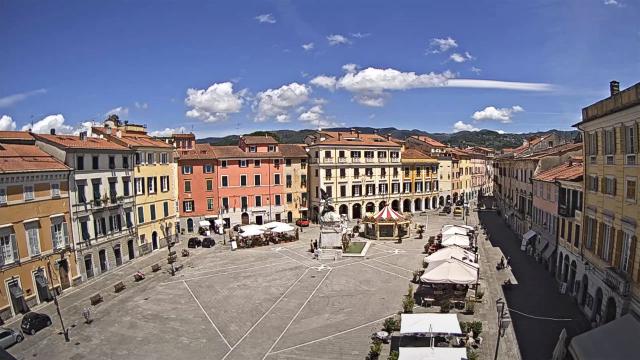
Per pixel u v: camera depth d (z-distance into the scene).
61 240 43.44
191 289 42.72
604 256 29.83
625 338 21.16
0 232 36.31
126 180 55.19
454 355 22.53
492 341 28.78
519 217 66.31
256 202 81.81
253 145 82.12
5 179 36.94
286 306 37.09
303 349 28.75
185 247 64.69
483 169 142.25
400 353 22.95
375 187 90.62
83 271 46.25
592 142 32.41
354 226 78.06
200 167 76.94
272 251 59.62
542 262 49.62
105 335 31.92
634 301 24.59
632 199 25.55
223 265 52.44
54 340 31.31
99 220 49.38
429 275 35.38
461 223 82.94
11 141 44.00
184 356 28.25
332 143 83.81
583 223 33.75
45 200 41.38
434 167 102.56
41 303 39.75
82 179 46.72
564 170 45.31
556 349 24.47
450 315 27.64
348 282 43.78
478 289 39.56
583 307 33.59
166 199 65.44
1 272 36.16
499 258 53.06
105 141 55.06
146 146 59.72
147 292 42.22
